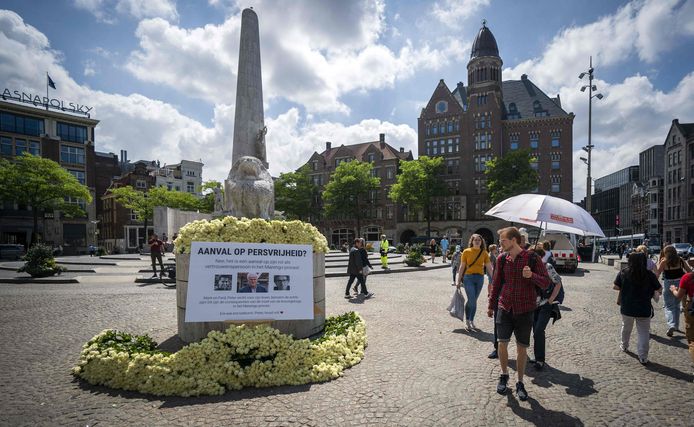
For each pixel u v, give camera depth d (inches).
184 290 230.4
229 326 213.5
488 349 241.9
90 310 346.3
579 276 716.0
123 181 2495.1
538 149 2124.8
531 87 2335.1
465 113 2209.6
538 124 2130.9
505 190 1787.6
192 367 178.7
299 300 220.5
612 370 206.7
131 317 316.5
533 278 168.1
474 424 146.5
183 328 231.9
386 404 162.2
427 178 2030.0
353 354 215.6
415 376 193.9
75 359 213.5
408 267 838.5
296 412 154.6
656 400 169.3
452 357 224.7
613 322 321.7
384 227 2425.0
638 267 222.7
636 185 3287.4
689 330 201.3
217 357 183.3
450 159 2242.9
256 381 181.0
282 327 228.7
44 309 350.9
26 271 596.1
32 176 1413.6
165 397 167.8
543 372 202.7
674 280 283.9
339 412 154.9
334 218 2588.6
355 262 449.1
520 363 170.4
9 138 1830.7
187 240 221.9
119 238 2337.6
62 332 269.6
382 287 537.6
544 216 235.5
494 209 271.9
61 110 2007.9
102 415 150.5
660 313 374.0
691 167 2249.0
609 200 3929.6
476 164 2181.3
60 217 1940.2
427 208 2112.5
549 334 282.5
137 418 148.4
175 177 2878.9
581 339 268.7
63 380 184.1
